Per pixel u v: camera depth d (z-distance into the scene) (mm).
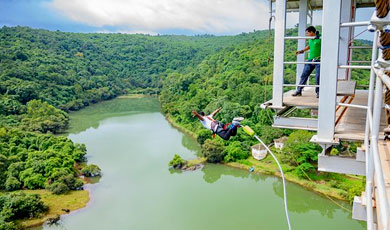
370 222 2865
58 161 29594
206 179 28875
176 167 31844
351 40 8242
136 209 23859
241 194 25719
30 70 70812
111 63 111688
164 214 23062
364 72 25781
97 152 37156
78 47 111125
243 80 54625
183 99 61906
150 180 28938
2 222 20781
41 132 45281
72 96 70375
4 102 52906
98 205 24578
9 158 30453
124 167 32281
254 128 37188
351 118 6273
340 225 20891
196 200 24969
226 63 72312
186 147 38688
